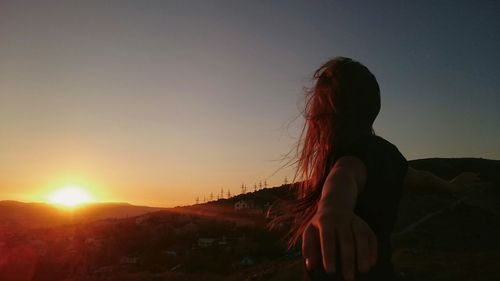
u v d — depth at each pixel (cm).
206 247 8381
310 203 99
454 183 131
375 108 108
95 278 5253
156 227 12094
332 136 100
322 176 98
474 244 2995
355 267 51
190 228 11425
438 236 3206
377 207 91
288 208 102
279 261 3234
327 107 104
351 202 60
